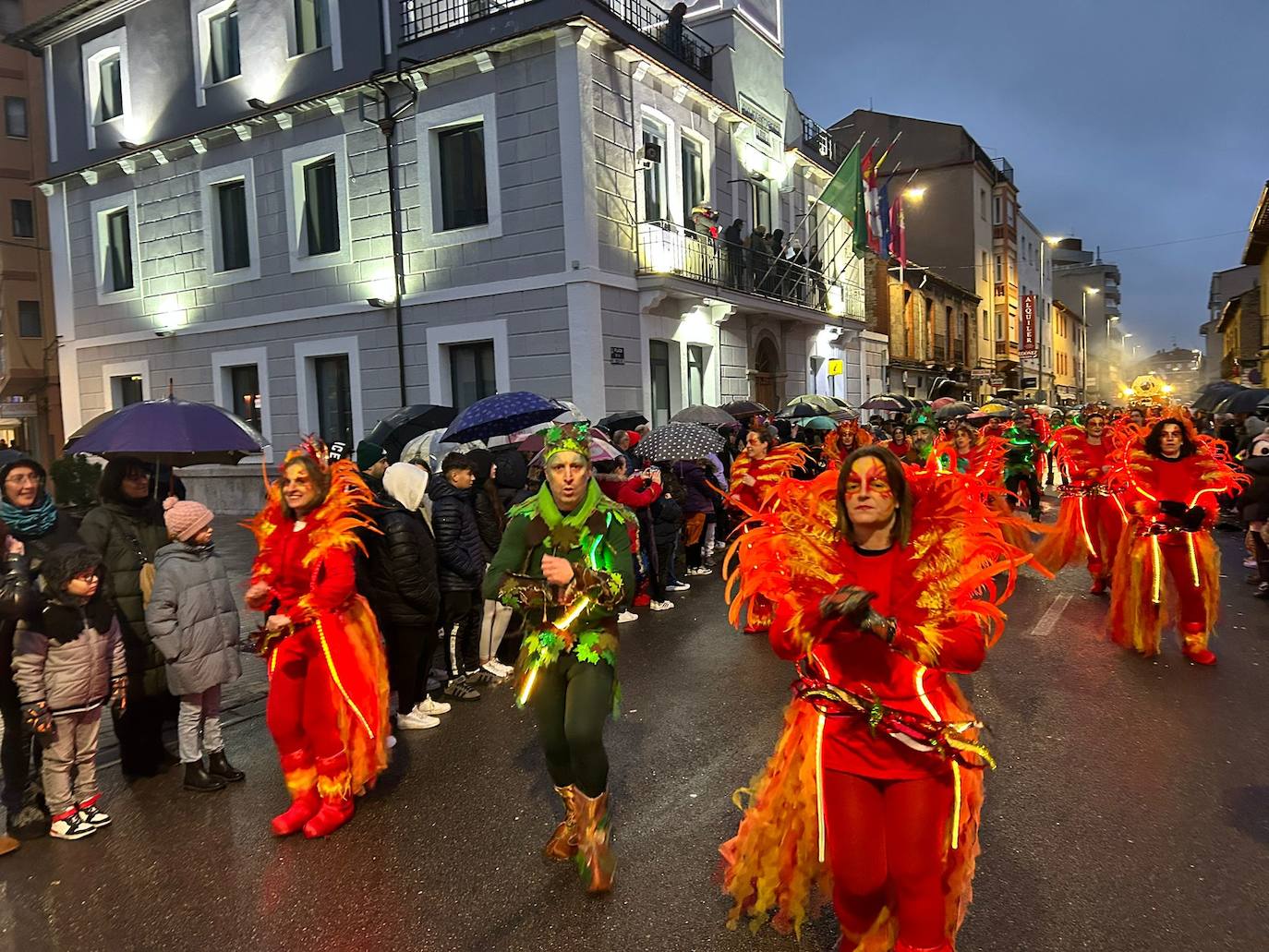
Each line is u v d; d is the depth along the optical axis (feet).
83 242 64.34
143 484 16.61
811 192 72.28
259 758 17.28
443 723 19.01
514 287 46.65
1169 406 22.47
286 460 14.17
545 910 11.44
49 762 13.83
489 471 23.26
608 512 12.16
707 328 55.21
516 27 45.91
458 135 48.62
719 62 59.26
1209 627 21.24
